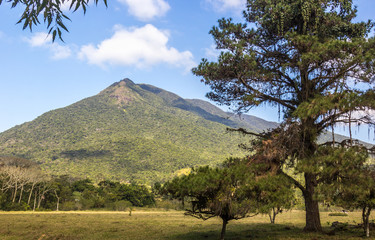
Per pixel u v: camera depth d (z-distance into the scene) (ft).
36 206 203.82
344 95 38.29
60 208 210.18
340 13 49.08
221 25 53.47
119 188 268.82
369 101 35.99
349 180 36.78
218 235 52.44
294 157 42.52
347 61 42.32
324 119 41.98
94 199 230.27
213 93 52.65
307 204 47.44
